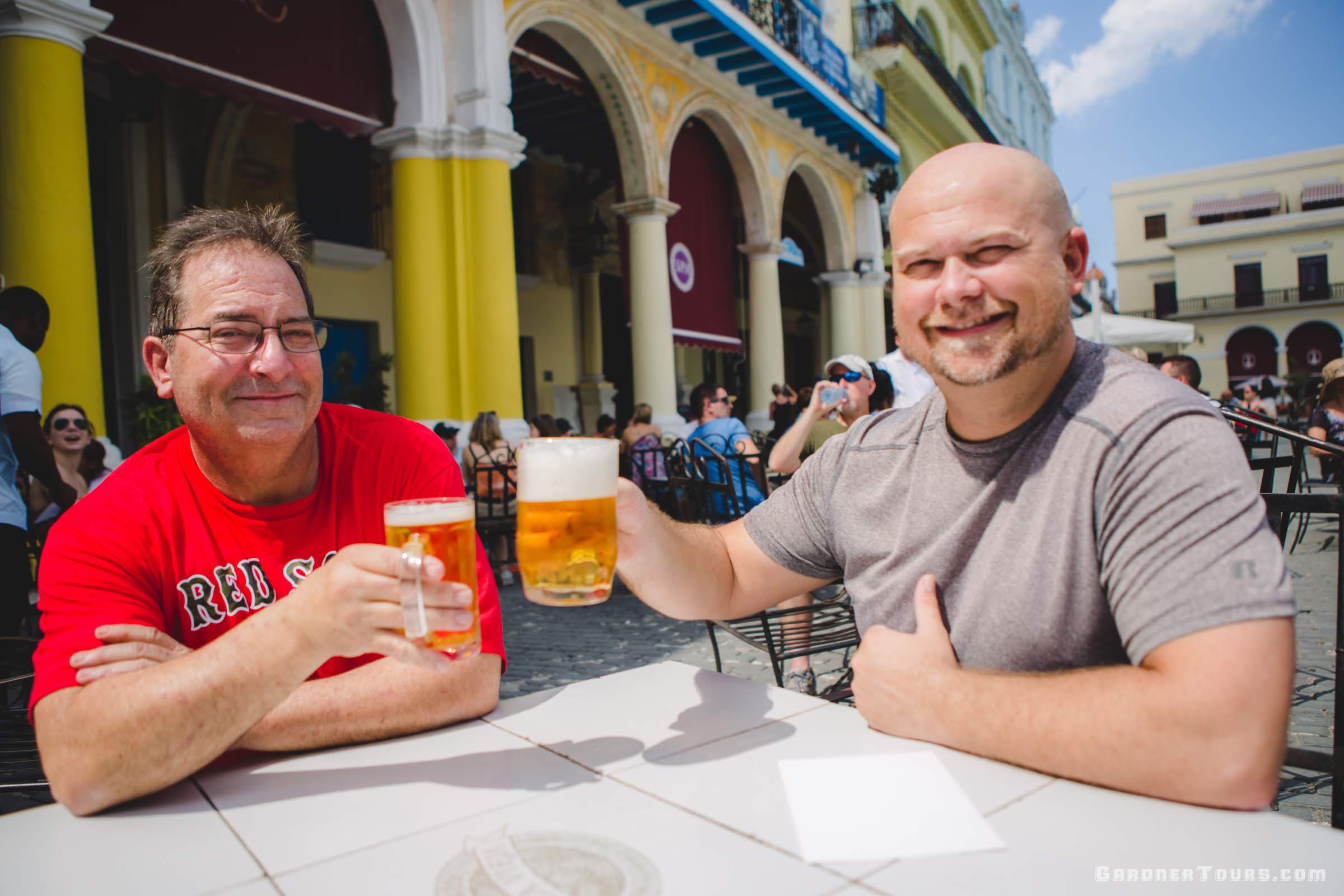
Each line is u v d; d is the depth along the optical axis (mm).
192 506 1479
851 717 1260
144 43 4945
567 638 4672
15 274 4348
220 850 920
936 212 1248
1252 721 927
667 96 9641
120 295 8750
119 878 866
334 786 1086
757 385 11938
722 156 11602
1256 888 755
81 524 1365
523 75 9477
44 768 1079
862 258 14742
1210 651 968
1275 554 1014
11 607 3287
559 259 14219
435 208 6609
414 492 1604
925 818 916
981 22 23031
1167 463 1101
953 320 1248
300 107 5934
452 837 919
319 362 1477
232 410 1379
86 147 4543
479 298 6750
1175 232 43406
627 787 1030
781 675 2434
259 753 1237
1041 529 1235
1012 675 1116
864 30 15016
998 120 27000
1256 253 40969
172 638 1315
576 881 808
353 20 6312
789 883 792
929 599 1320
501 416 6797
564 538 1053
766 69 10625
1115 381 1253
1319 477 7160
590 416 14602
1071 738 994
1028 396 1264
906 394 5051
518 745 1201
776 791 1002
